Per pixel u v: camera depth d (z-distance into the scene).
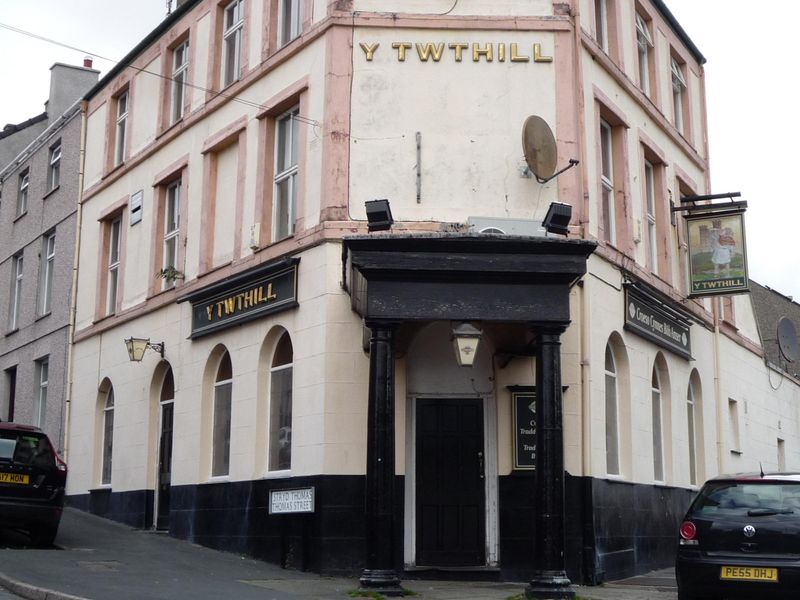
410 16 15.24
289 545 14.71
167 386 19.31
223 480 16.66
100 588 11.61
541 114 15.18
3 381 27.52
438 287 12.59
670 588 14.22
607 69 17.03
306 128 15.62
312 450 14.45
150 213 20.47
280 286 15.62
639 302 17.42
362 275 12.65
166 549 16.11
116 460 20.39
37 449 15.34
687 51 22.50
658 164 19.73
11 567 12.75
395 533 13.48
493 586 13.45
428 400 14.84
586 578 14.39
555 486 12.31
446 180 14.84
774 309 31.72
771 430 26.53
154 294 19.81
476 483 14.66
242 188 17.23
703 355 21.25
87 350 22.59
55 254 25.09
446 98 15.08
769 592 10.85
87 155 24.19
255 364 16.19
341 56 15.18
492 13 15.34
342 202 14.80
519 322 12.71
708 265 19.77
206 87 18.81
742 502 11.36
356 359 14.47
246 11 17.89
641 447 17.16
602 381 15.62
